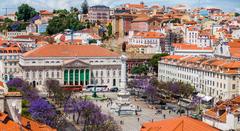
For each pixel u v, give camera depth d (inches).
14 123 3909.9
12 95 4239.7
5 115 3939.5
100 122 7834.6
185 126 4881.9
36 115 6476.4
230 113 6136.8
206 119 6594.5
